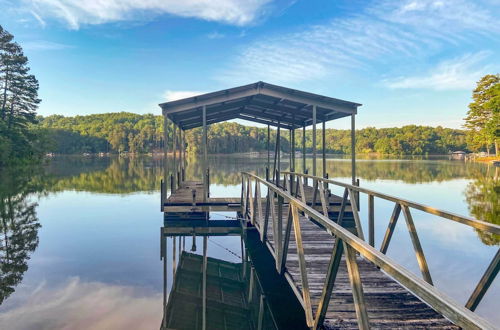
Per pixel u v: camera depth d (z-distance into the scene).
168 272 5.05
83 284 4.51
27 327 3.33
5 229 7.61
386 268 1.57
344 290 3.21
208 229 8.03
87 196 12.71
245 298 4.34
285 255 3.76
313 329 2.63
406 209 3.70
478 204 10.46
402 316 2.71
